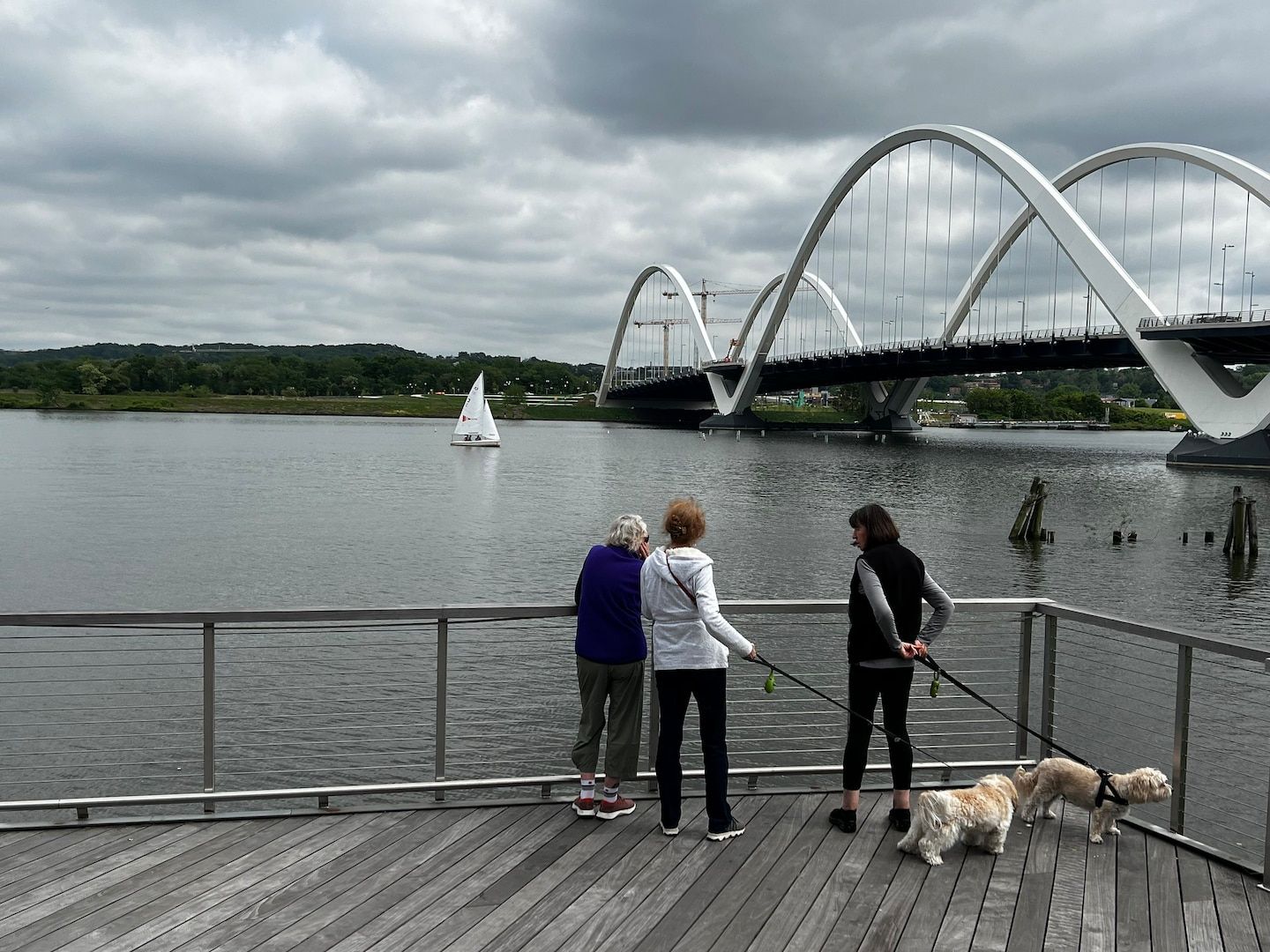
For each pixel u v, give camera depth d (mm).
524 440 111375
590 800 5352
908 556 5180
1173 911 4477
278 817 5305
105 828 5145
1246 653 4809
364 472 61875
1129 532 36094
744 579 26016
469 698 13242
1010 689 13844
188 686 13789
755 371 118688
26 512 38156
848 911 4430
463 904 4414
